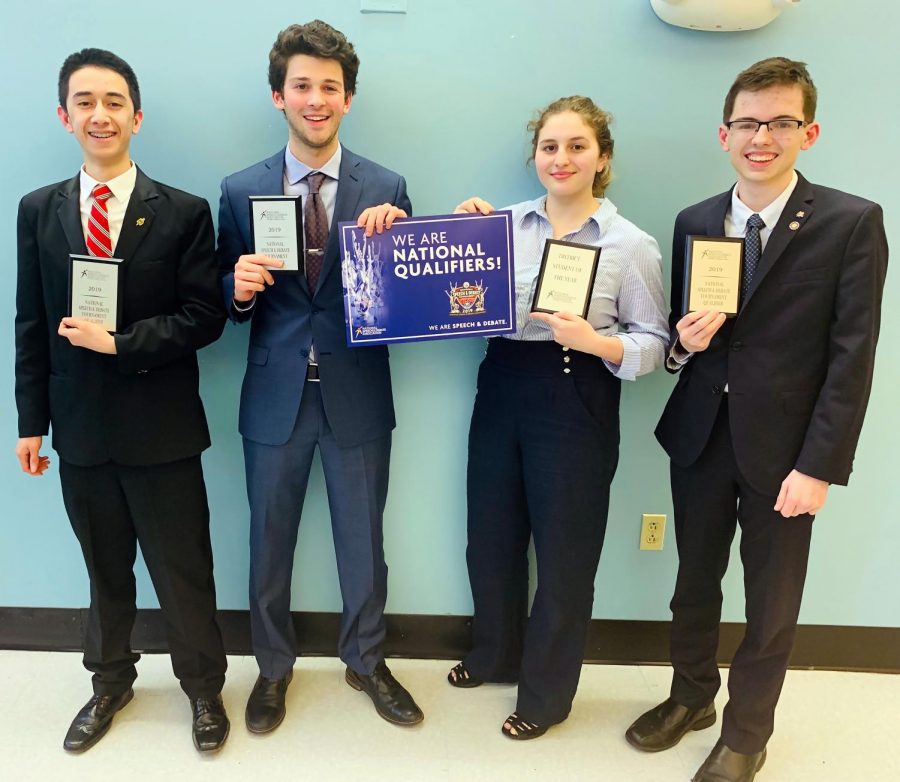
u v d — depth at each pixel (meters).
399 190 1.61
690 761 1.67
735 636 2.02
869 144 1.71
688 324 1.38
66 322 1.39
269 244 1.47
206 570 1.67
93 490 1.55
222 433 1.89
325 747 1.69
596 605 2.02
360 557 1.75
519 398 1.59
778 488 1.41
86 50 1.42
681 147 1.73
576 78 1.70
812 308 1.34
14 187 1.74
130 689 1.79
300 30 1.44
